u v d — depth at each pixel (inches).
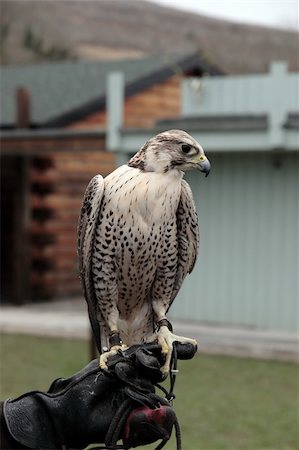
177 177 192.9
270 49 2079.2
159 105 809.5
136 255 191.2
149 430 160.9
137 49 2226.9
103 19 2284.7
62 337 627.2
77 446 166.7
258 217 641.0
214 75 828.0
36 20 1989.4
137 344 183.8
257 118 616.1
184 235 199.2
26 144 663.8
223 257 653.9
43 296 786.8
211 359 550.3
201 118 636.7
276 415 419.5
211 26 2265.0
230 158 647.8
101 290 194.1
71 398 163.9
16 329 653.3
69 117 745.6
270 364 537.0
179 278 201.2
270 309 637.3
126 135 622.5
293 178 628.7
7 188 774.5
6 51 1807.3
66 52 1925.4
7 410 163.3
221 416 418.3
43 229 785.6
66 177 792.9
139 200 188.9
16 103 716.0
